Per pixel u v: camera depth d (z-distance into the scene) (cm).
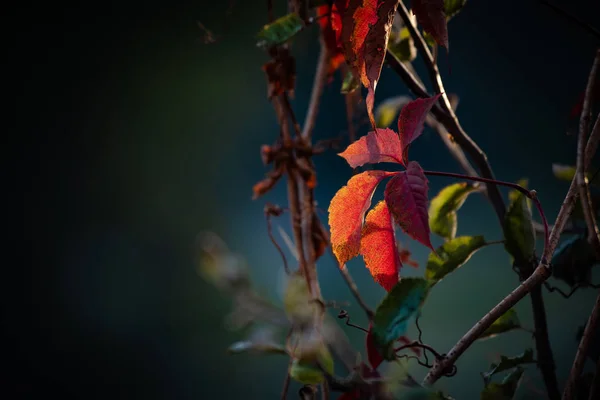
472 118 1119
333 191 1410
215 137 1702
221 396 679
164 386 744
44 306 1136
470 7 1084
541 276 156
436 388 157
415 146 938
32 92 1770
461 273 866
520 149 1062
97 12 1809
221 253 184
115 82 1781
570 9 497
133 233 1469
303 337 165
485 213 1015
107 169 1655
